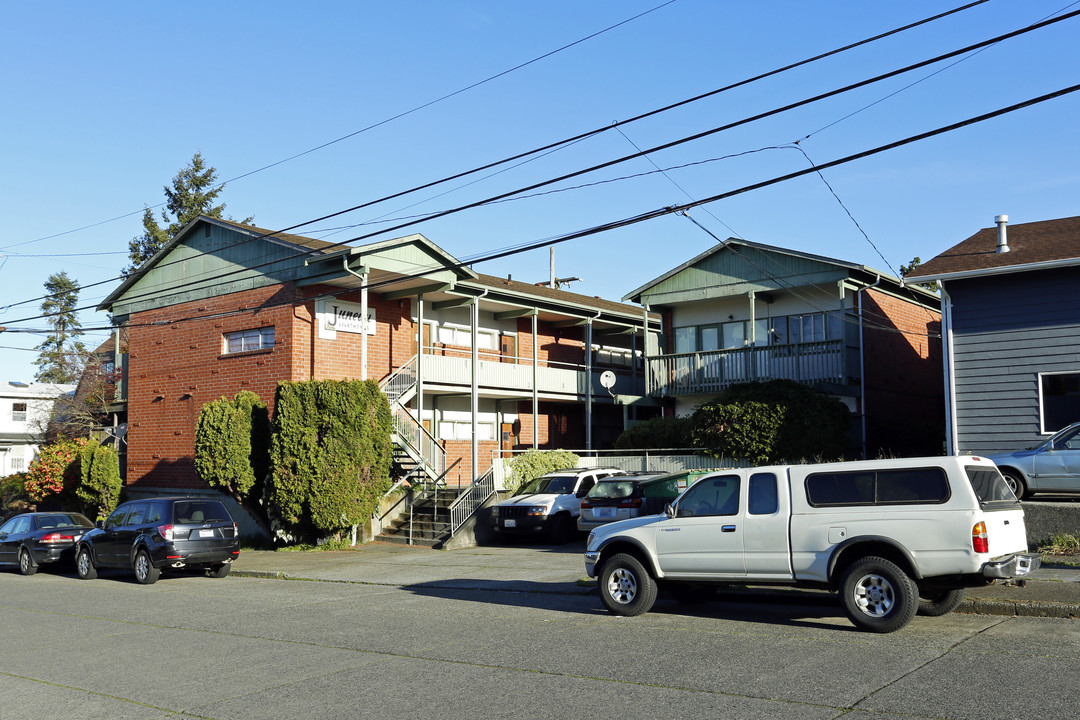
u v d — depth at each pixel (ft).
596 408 123.65
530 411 112.98
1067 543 47.93
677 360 99.09
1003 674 26.08
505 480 80.43
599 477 78.23
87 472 101.45
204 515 63.82
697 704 24.40
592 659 30.68
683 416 98.99
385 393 87.15
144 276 107.34
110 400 131.03
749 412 78.43
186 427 99.35
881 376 94.12
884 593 32.76
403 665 31.12
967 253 66.59
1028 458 51.62
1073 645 29.63
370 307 94.02
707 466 81.25
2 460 159.22
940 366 110.63
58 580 68.64
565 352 119.55
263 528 84.89
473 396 86.12
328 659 32.73
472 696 26.37
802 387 79.46
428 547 76.43
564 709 24.54
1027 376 62.39
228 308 95.66
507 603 45.83
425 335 100.78
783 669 27.89
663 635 34.45
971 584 31.81
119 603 52.01
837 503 34.37
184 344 100.68
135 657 34.76
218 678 30.32
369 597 50.65
